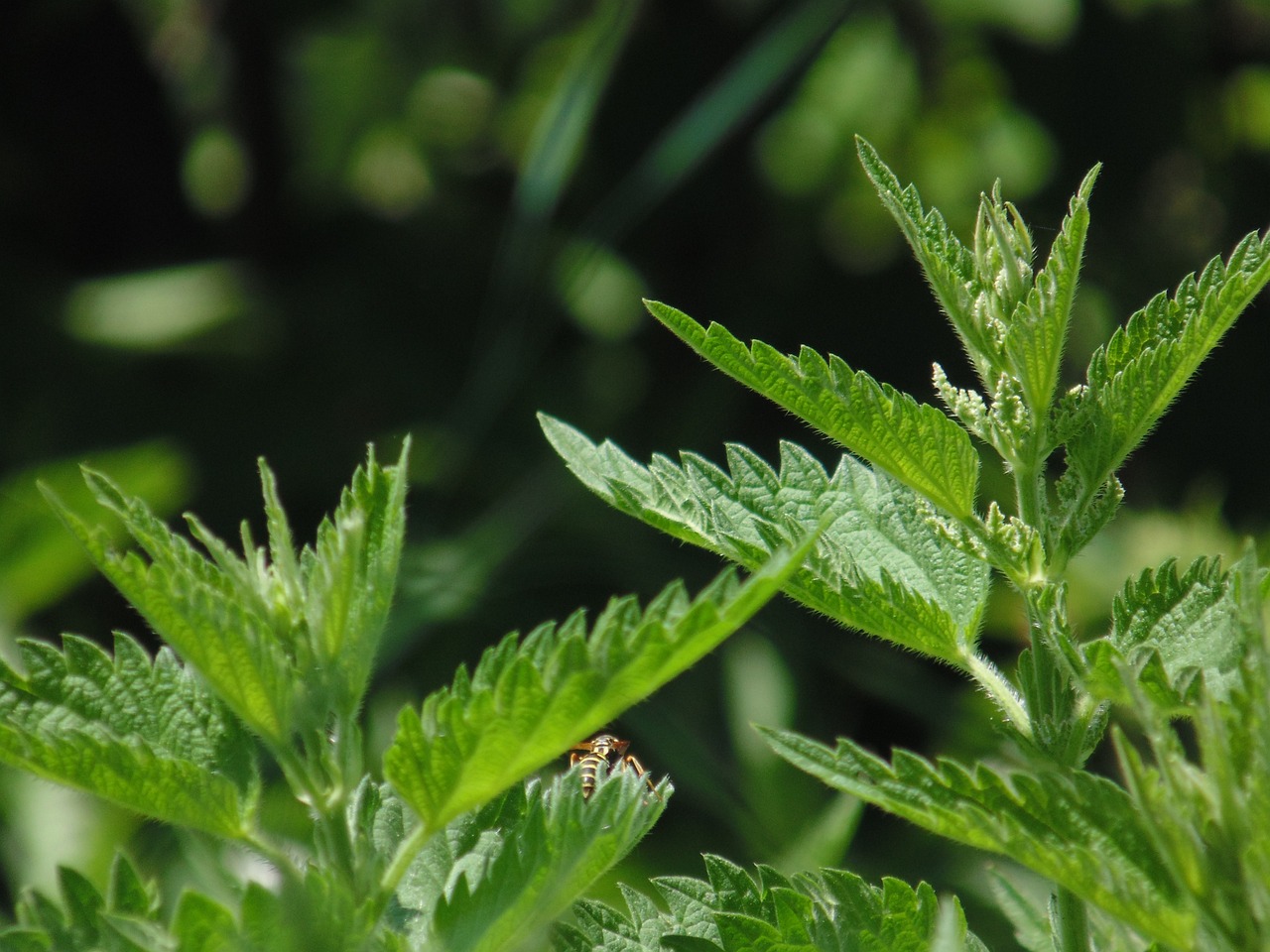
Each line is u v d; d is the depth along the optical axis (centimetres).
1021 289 80
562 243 289
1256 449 285
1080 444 80
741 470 83
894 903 79
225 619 75
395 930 78
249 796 76
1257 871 73
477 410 238
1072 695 79
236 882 78
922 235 81
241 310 292
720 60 300
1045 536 80
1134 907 74
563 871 76
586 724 74
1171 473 287
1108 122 303
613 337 301
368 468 77
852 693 234
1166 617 79
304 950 74
